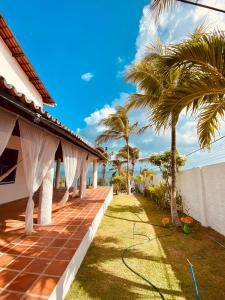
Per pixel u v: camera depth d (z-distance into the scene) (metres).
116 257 4.16
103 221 7.15
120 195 16.41
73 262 3.28
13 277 2.67
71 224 5.12
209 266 3.81
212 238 5.27
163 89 6.60
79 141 5.96
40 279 2.62
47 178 5.18
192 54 3.56
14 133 4.89
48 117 3.59
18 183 8.43
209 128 4.73
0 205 7.16
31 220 4.38
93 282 3.20
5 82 2.37
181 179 8.66
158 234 5.76
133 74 7.13
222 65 3.42
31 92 9.06
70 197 9.80
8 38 6.98
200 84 3.74
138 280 3.30
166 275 3.48
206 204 6.43
